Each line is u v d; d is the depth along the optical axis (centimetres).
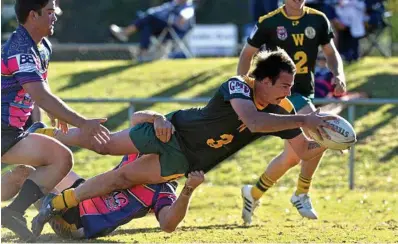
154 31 6322
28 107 2191
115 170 2212
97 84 5169
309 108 2661
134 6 12569
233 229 2497
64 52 7150
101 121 2078
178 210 2108
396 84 4934
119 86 5112
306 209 2823
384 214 3031
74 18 12388
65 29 12312
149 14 6316
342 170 4000
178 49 6481
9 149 2162
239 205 3347
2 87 2123
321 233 2358
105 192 2217
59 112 2064
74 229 2239
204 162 2191
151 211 2292
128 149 2208
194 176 2038
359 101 3619
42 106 2067
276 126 1969
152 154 2197
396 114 4550
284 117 1978
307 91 2733
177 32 6378
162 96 4878
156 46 6353
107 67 5644
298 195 2833
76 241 2192
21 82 2077
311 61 2730
